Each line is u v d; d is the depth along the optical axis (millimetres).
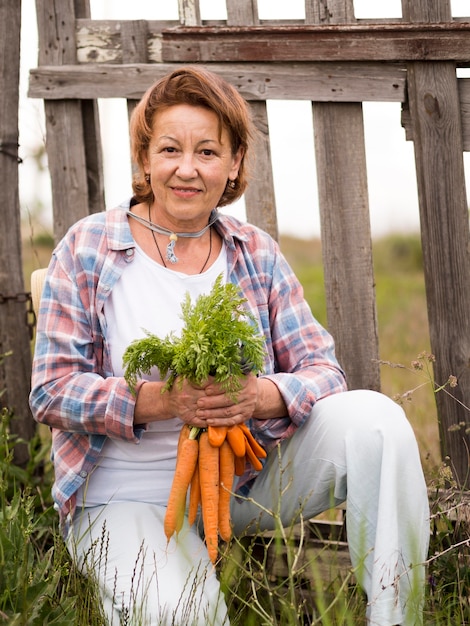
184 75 2434
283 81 3170
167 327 2471
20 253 3381
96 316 2482
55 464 2537
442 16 3105
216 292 2279
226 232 2598
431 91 3119
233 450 2373
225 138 2445
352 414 2385
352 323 3238
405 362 5051
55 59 3273
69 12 3252
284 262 2721
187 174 2391
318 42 3123
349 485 2365
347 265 3227
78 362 2449
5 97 3303
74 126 3295
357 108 3188
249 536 2785
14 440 3373
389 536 2271
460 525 2818
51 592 2287
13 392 3381
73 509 2504
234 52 3162
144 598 2189
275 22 3236
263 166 3230
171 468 2504
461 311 3146
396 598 2236
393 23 3107
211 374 2283
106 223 2523
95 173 3369
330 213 3225
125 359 2273
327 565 2859
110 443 2494
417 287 7602
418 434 3631
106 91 3236
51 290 2490
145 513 2441
